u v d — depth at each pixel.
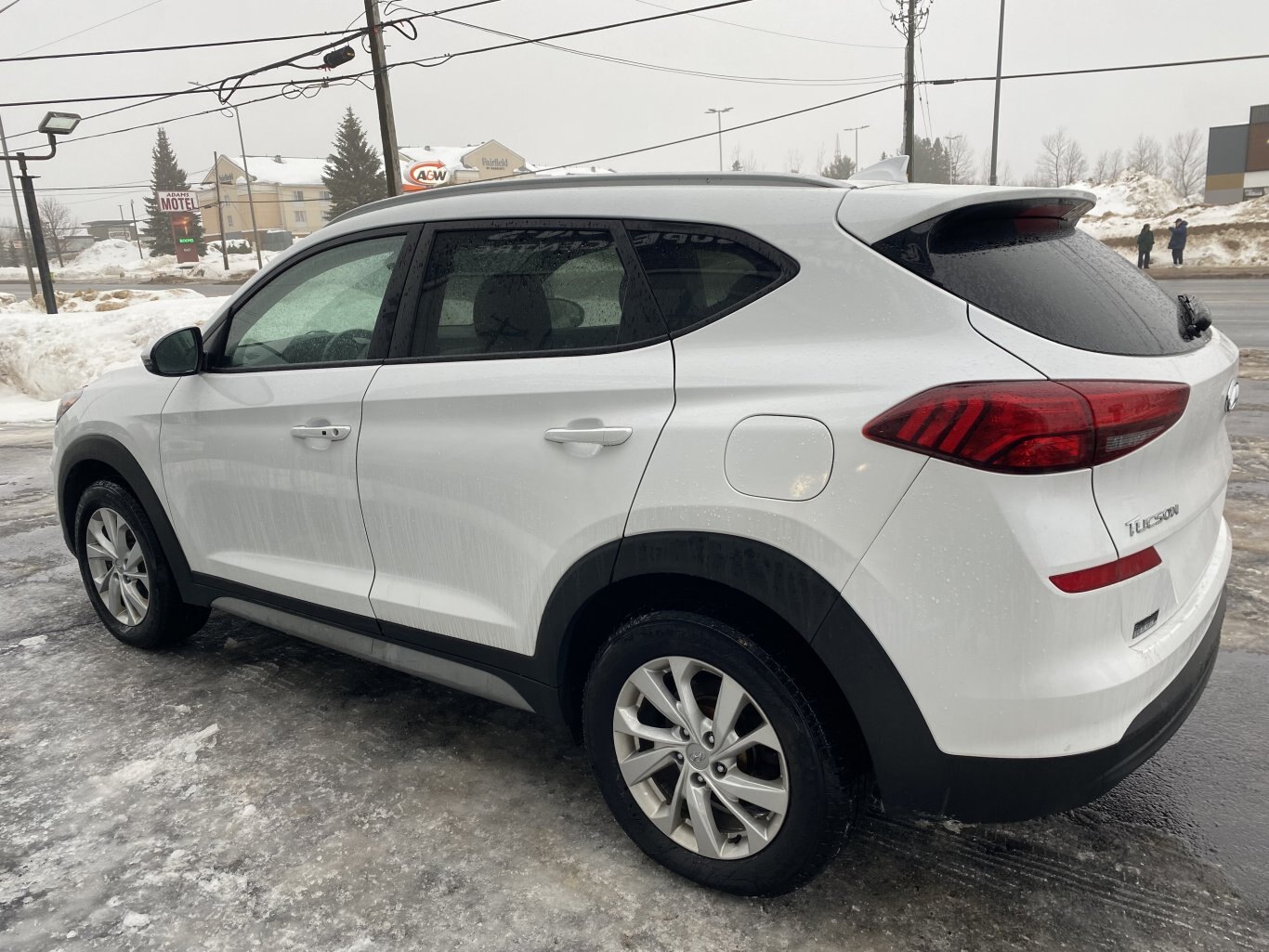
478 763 2.89
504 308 2.43
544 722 3.16
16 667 3.70
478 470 2.38
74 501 3.92
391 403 2.59
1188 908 2.14
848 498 1.81
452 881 2.32
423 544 2.58
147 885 2.33
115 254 103.69
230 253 79.12
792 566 1.88
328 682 3.51
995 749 1.78
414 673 2.72
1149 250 27.55
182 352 3.20
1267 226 29.44
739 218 2.08
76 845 2.51
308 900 2.26
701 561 2.00
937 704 1.80
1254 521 4.80
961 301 1.82
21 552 5.33
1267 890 2.20
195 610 3.74
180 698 3.38
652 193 2.25
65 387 12.19
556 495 2.23
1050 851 2.37
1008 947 2.04
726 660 2.02
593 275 2.27
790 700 1.96
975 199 1.91
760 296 2.02
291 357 2.98
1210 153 49.47
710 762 2.12
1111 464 1.75
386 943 2.11
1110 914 2.13
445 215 2.61
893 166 2.53
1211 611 2.12
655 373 2.10
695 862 2.22
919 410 1.74
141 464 3.44
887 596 1.80
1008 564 1.70
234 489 3.11
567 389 2.21
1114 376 1.77
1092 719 1.76
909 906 2.18
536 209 2.41
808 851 2.02
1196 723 2.95
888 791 1.92
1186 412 1.90
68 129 16.61
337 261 2.87
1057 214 2.19
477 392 2.38
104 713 3.28
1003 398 1.69
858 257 1.92
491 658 2.49
